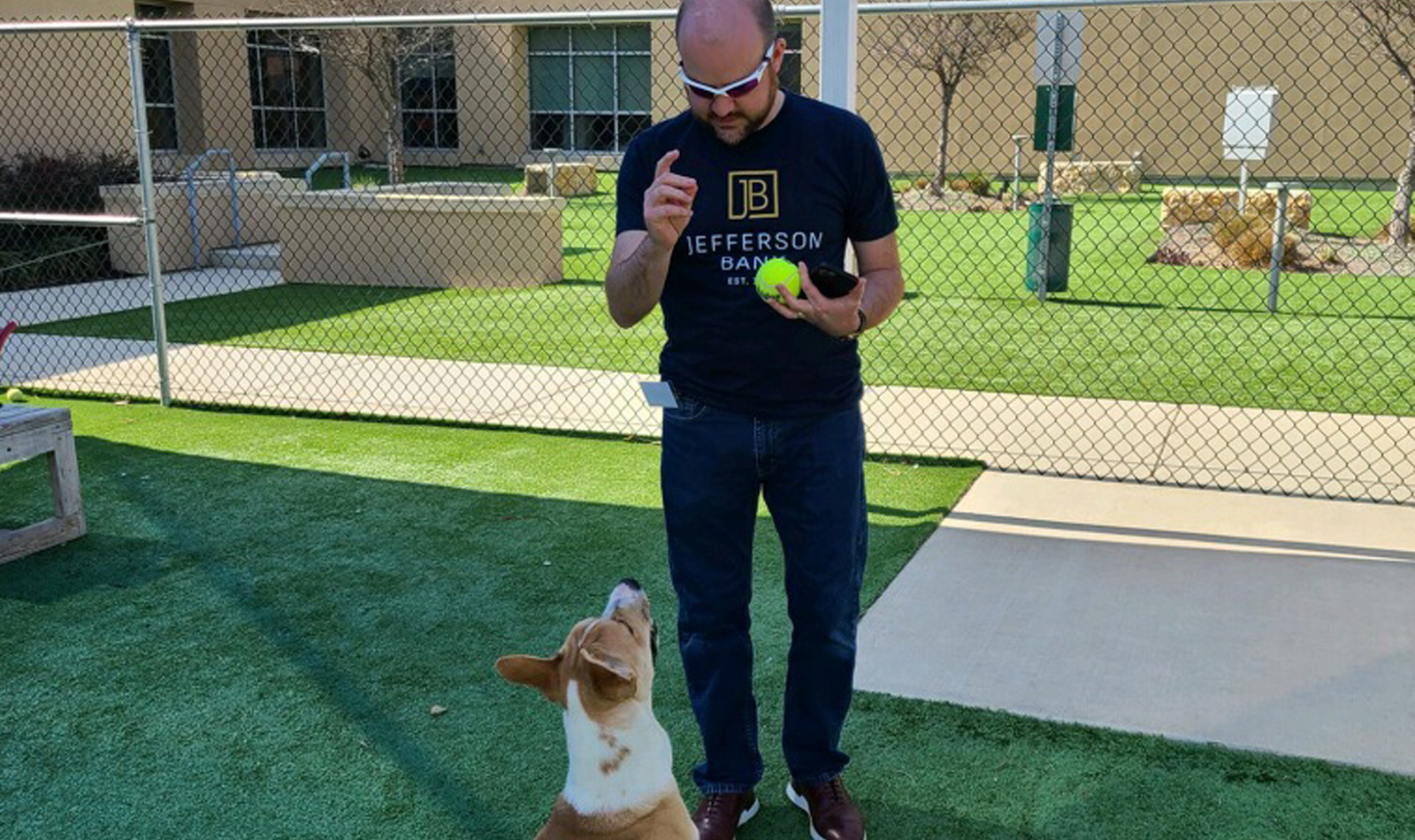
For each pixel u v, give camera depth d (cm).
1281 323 1020
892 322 1062
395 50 2331
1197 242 1467
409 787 340
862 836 307
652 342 988
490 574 495
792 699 311
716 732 311
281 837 318
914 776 339
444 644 431
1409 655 402
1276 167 2356
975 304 1151
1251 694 379
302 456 670
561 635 437
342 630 444
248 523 559
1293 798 323
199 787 341
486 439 703
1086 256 1468
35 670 412
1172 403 748
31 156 1515
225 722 377
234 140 2530
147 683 403
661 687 399
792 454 286
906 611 447
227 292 1296
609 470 637
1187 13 2350
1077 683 389
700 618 302
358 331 1054
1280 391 777
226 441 703
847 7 500
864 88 2517
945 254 1543
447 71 2902
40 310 1169
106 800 335
